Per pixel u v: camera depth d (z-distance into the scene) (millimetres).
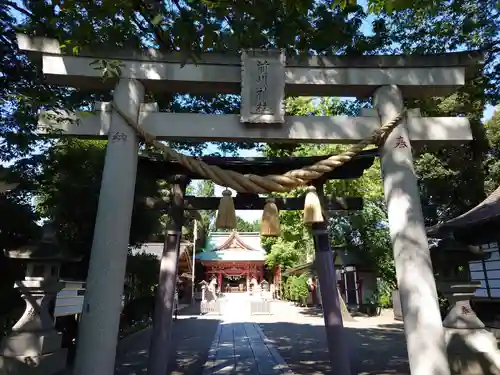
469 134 3695
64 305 6203
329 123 3658
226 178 3693
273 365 6336
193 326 12742
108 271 3074
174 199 5320
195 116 3602
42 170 6559
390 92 3693
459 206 12906
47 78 3572
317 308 20984
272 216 3785
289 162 5371
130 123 3436
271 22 3389
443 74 3742
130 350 8008
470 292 4973
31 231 5676
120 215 3232
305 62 3727
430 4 3707
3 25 4449
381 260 16234
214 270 34656
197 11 3305
